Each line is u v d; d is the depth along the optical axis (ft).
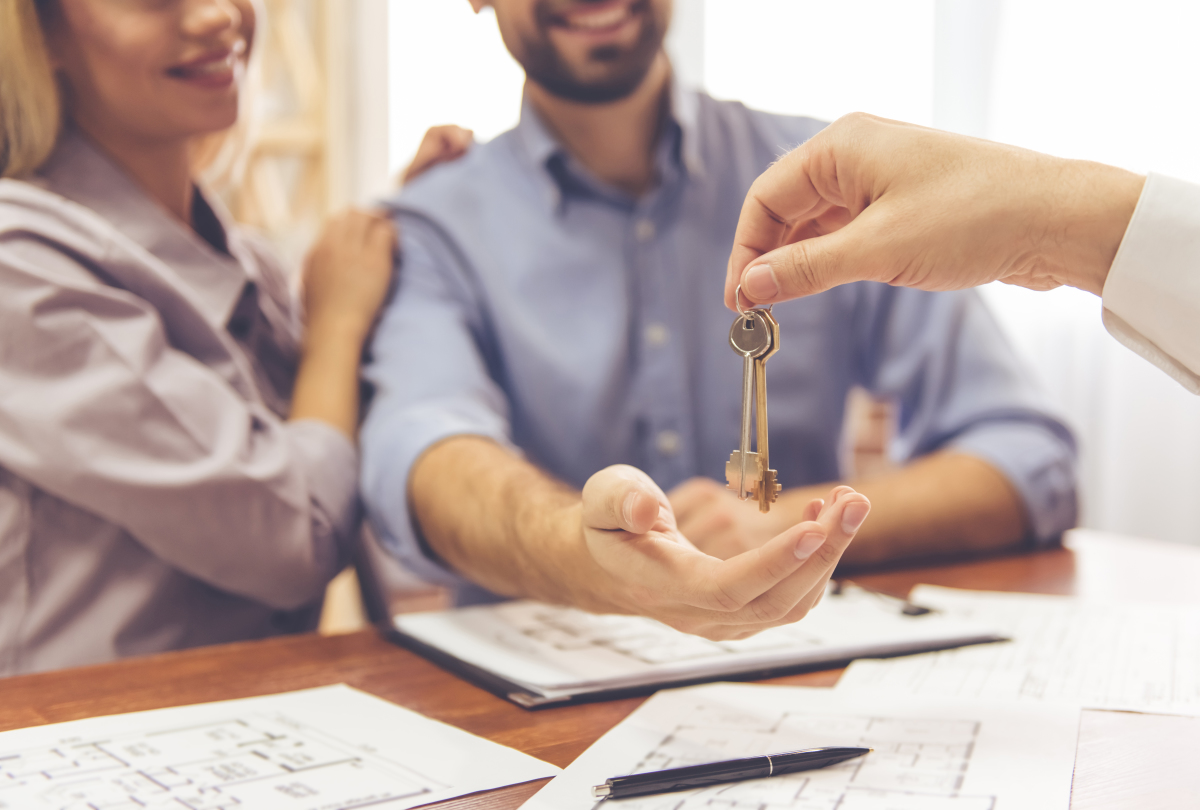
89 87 2.87
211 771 1.45
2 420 2.35
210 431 2.55
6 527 2.44
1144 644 2.08
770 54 8.04
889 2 7.94
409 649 2.15
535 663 1.99
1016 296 7.69
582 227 3.79
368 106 7.66
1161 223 1.51
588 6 3.30
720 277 3.83
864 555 3.02
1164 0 7.02
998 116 7.69
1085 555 3.21
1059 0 7.42
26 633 2.44
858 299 3.96
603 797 1.34
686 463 3.72
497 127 7.34
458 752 1.53
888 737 1.55
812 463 3.87
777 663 1.94
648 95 3.70
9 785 1.40
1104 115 7.30
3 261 2.39
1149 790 1.33
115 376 2.44
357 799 1.35
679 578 1.56
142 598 2.56
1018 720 1.61
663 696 1.79
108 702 1.80
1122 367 7.30
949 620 2.31
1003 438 3.44
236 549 2.54
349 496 2.98
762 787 1.37
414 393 3.14
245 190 7.19
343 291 3.45
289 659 2.09
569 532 1.93
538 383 3.66
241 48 3.19
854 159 1.66
